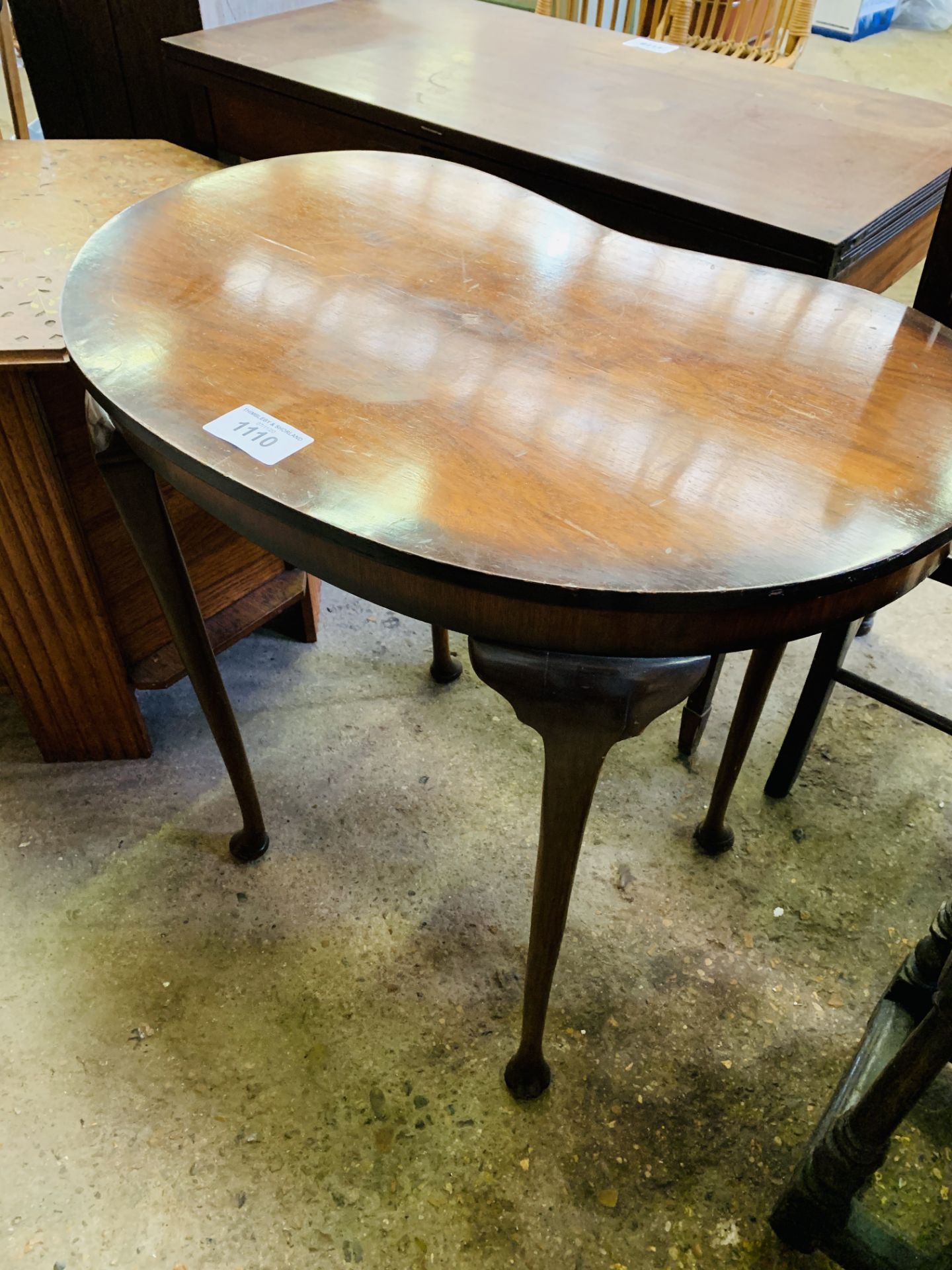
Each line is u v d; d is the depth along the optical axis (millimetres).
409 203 1335
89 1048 1343
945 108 1951
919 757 1805
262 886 1553
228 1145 1250
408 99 1829
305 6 2695
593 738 888
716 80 2055
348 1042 1360
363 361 1010
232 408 940
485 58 2098
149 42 2598
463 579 780
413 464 879
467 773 1743
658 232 1556
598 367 1011
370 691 1898
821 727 1853
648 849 1628
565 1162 1245
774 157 1672
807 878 1596
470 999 1416
